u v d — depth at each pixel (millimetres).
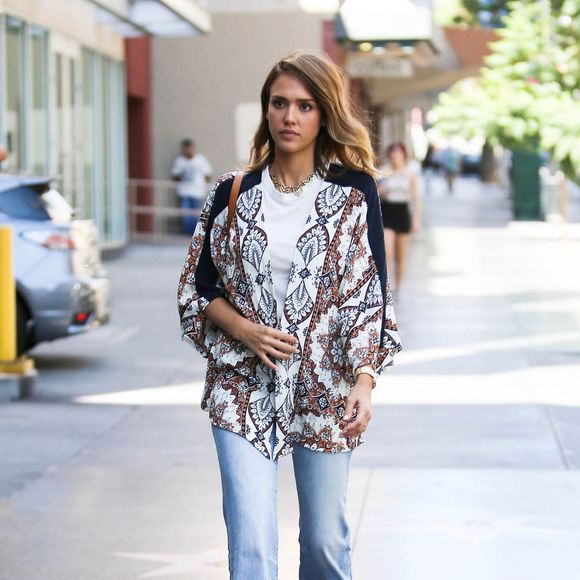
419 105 63688
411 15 36000
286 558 8414
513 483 10414
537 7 19062
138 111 39812
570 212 53531
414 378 15586
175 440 12289
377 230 5852
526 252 34250
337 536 5859
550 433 12367
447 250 35094
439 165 102938
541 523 9227
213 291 5949
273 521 5742
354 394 5656
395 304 23141
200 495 10148
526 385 15039
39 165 27031
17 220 15445
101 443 12164
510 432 12438
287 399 5762
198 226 6008
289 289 5754
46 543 8812
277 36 39812
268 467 5773
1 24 23938
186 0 28906
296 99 5785
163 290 25609
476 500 9891
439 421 13000
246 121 26766
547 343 18406
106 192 34125
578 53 18953
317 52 5883
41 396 14680
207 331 5996
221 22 40031
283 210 5816
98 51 32594
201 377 15977
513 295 24609
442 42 40625
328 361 5785
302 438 5793
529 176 47312
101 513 9602
